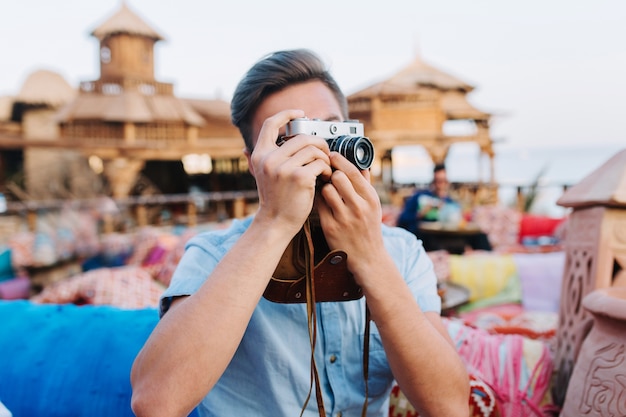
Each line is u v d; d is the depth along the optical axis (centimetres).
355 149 85
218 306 81
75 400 137
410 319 89
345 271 92
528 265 420
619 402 100
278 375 100
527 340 164
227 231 112
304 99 106
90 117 1236
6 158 1489
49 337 153
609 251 129
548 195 1077
